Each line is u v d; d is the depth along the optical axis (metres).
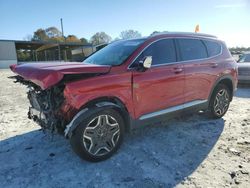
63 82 2.97
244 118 5.18
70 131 3.03
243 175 2.94
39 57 50.97
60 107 3.11
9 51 37.09
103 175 3.02
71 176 3.02
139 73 3.56
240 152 3.55
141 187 2.76
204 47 4.71
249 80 8.94
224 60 5.03
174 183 2.82
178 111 4.22
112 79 3.29
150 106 3.79
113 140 3.44
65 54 44.50
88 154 3.22
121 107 3.44
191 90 4.38
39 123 3.67
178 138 4.12
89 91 3.07
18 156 3.56
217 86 4.95
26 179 2.97
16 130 4.65
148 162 3.31
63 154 3.59
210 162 3.28
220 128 4.59
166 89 3.94
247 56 10.47
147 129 4.54
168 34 4.18
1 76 18.41
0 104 7.05
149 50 3.81
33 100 3.76
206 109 4.89
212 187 2.72
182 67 4.15
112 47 4.34
